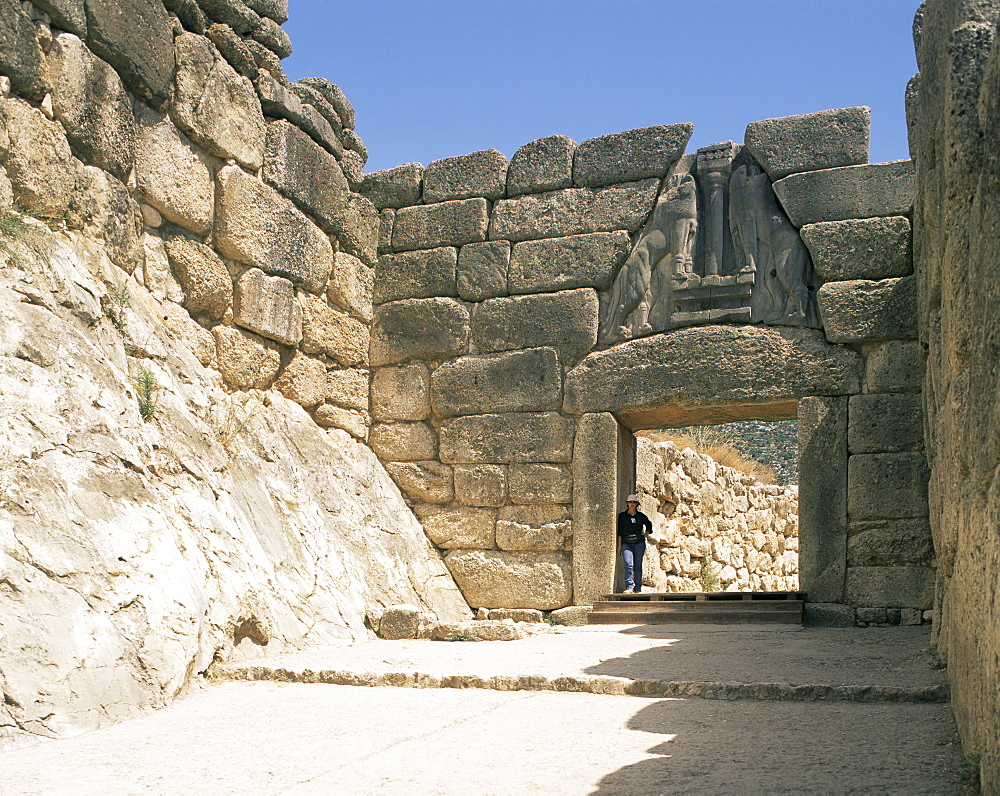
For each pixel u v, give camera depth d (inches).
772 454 1200.8
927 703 222.7
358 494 447.2
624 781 161.6
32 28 323.0
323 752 185.9
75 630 222.5
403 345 492.1
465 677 255.9
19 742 193.5
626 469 471.5
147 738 200.5
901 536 401.1
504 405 470.3
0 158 307.1
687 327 445.4
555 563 453.1
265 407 420.8
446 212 496.7
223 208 405.1
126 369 319.9
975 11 172.7
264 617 306.8
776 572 727.1
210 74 400.8
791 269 432.1
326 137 473.4
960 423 165.9
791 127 441.7
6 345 261.1
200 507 308.7
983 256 143.2
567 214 475.8
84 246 330.6
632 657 292.5
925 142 242.2
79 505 248.1
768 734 193.8
